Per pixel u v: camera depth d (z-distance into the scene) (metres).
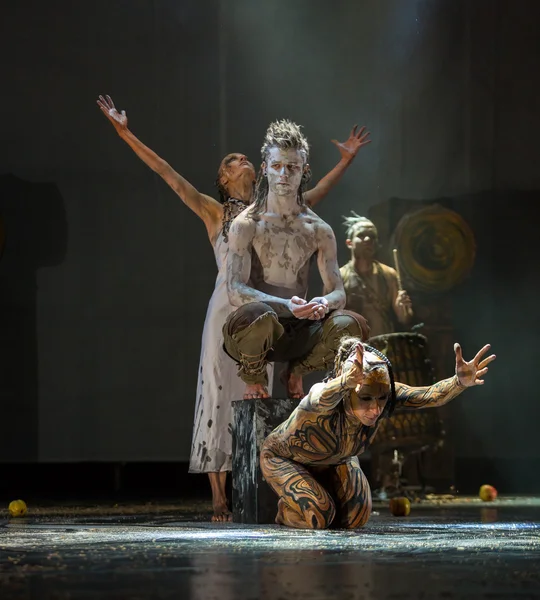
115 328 15.55
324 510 6.78
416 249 14.33
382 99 15.91
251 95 15.73
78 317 15.50
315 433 6.71
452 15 15.93
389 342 11.96
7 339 15.38
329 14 15.80
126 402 15.52
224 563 4.53
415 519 8.35
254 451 7.45
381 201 15.95
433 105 15.98
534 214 16.05
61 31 15.46
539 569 4.31
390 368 6.58
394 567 4.38
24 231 15.45
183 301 15.64
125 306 15.58
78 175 15.52
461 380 6.63
